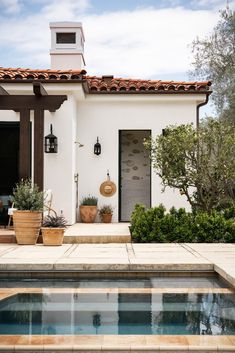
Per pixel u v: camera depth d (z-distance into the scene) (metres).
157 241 8.90
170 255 7.20
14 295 5.52
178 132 9.78
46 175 10.70
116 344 3.75
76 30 12.96
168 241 8.92
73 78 10.46
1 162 10.92
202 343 3.77
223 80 16.53
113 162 11.77
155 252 7.52
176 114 11.77
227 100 16.31
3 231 9.43
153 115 11.79
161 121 11.78
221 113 16.30
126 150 12.98
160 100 11.62
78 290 5.79
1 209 10.68
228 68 16.14
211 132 9.55
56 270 6.48
